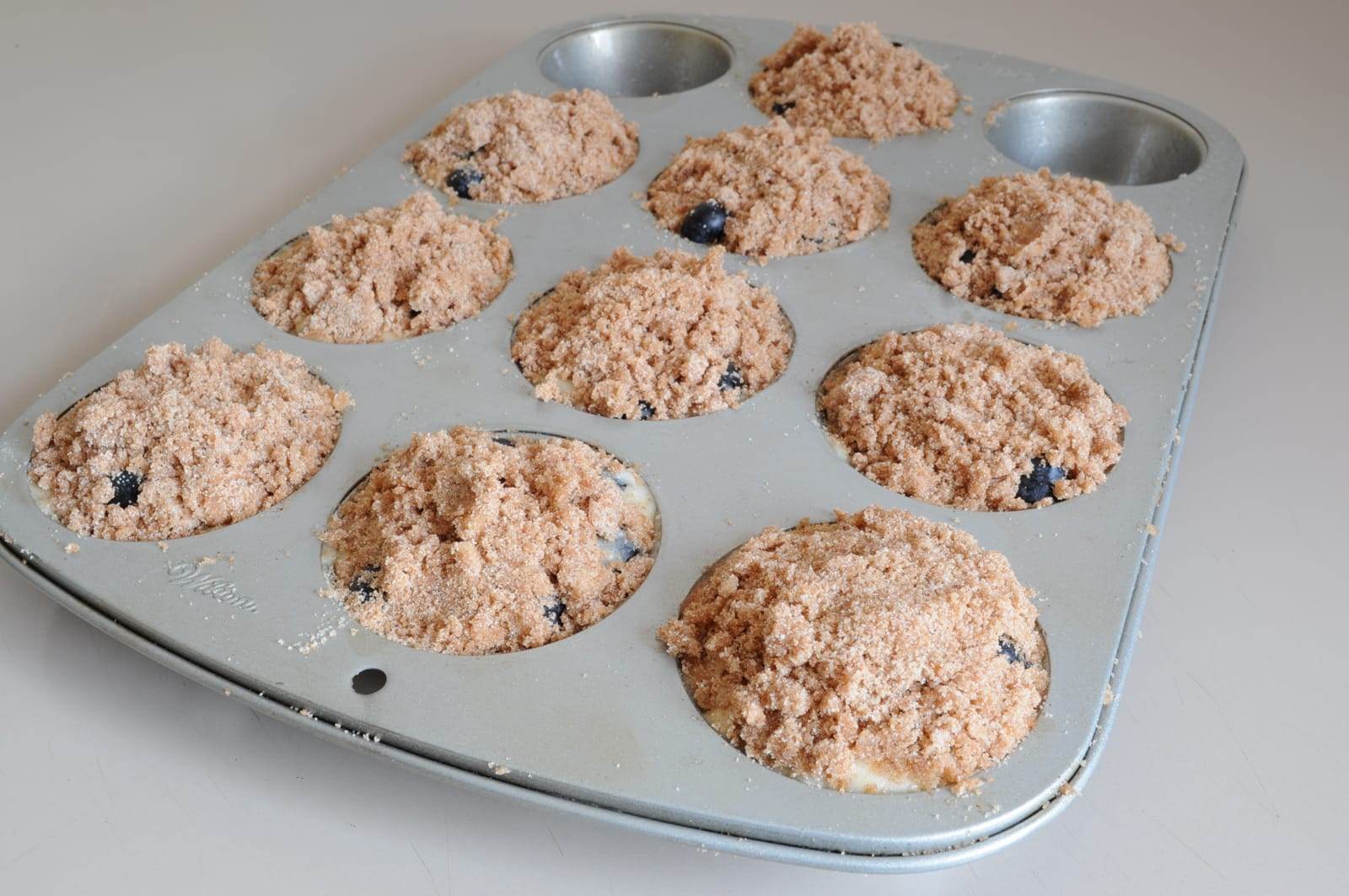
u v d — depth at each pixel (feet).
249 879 0.87
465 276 1.23
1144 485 1.07
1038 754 0.86
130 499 1.02
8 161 1.57
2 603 1.04
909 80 1.53
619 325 1.14
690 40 1.71
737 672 0.90
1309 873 0.89
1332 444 1.22
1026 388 1.11
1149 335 1.22
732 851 0.83
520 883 0.88
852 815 0.83
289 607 0.95
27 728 0.96
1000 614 0.90
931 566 0.93
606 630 0.94
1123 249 1.25
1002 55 1.68
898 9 1.90
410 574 0.95
